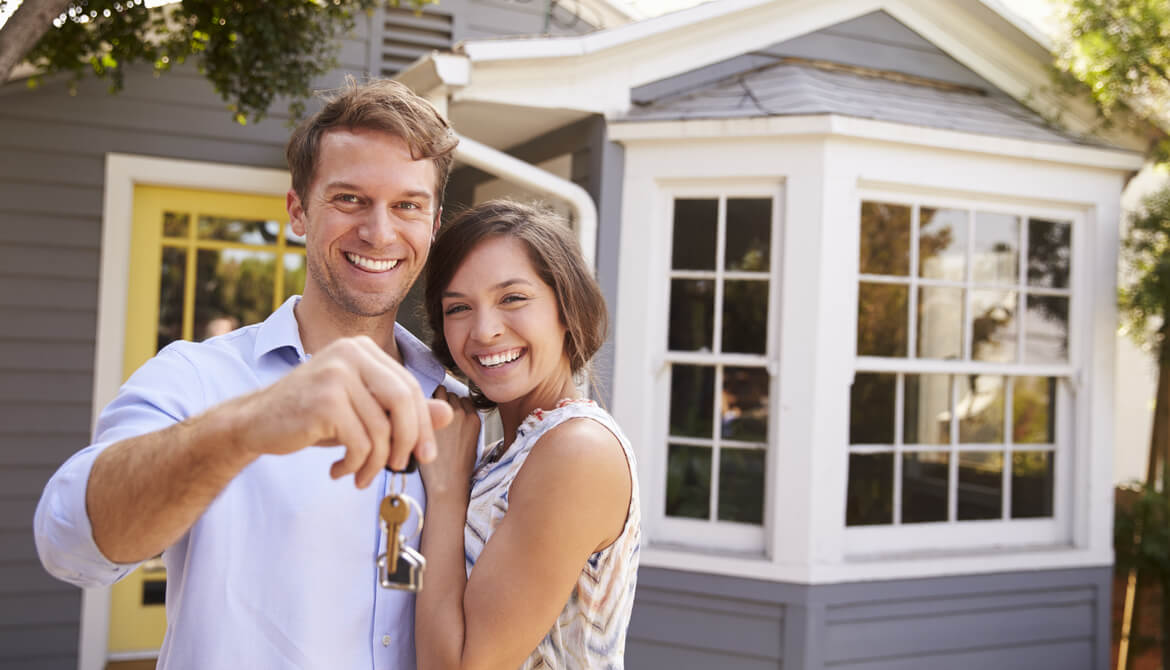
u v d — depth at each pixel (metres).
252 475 1.23
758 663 3.59
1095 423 4.07
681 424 3.79
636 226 3.81
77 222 4.32
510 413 1.50
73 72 4.10
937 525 3.85
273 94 3.73
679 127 3.69
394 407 0.74
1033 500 4.06
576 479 1.29
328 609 1.23
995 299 3.94
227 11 3.54
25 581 4.20
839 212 3.60
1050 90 4.50
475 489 1.40
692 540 3.76
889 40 4.36
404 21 4.80
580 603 1.34
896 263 3.76
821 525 3.56
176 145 4.47
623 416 3.76
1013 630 3.90
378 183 1.35
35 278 4.25
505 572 1.26
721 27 4.05
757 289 3.71
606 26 5.28
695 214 3.80
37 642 4.21
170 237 4.54
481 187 4.95
